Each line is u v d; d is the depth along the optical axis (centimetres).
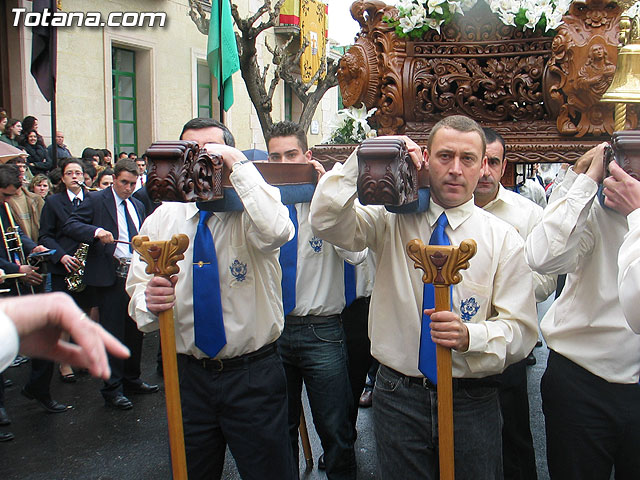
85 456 418
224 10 841
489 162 288
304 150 347
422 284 220
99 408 504
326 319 320
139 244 211
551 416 239
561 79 271
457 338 196
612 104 269
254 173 227
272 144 345
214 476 258
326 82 1145
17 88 1075
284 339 320
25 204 633
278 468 249
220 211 233
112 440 443
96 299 515
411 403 221
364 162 182
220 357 243
